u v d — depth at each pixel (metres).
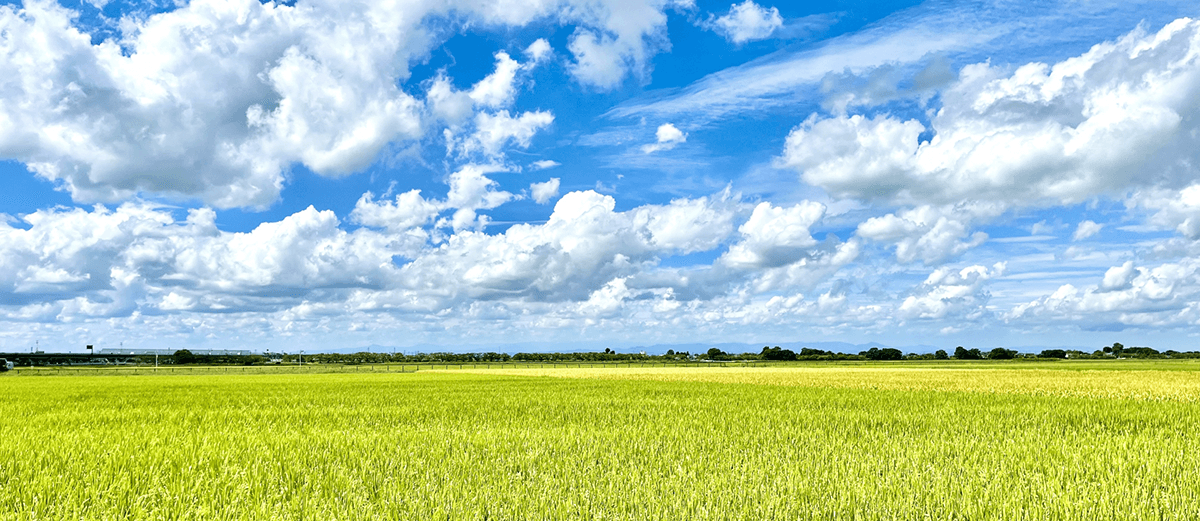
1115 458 7.89
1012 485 6.31
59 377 61.94
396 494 5.68
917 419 14.20
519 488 6.05
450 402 21.11
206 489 6.09
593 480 6.49
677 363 140.88
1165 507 5.40
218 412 16.77
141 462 7.64
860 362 141.50
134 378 56.91
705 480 6.50
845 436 10.71
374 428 12.46
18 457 7.95
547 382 40.91
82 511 5.46
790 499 5.63
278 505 5.45
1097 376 51.72
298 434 10.68
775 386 34.62
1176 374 55.72
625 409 17.72
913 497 5.75
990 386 35.78
